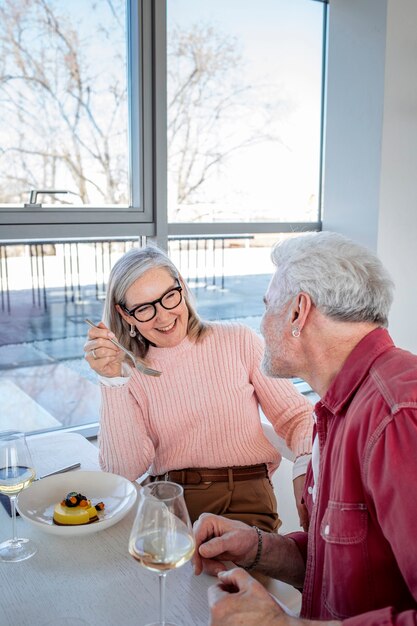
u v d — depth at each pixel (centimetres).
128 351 143
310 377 104
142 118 229
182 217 256
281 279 102
